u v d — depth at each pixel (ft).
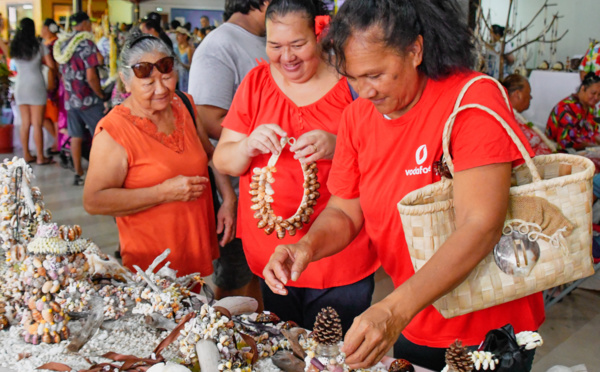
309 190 6.25
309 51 6.21
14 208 5.71
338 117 6.59
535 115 17.53
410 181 4.79
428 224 4.42
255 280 9.89
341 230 5.47
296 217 6.23
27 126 22.50
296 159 6.58
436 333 5.03
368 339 3.90
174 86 7.09
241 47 8.55
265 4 8.40
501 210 4.22
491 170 4.23
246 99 6.83
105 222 16.24
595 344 10.63
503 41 17.13
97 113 19.35
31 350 5.16
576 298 12.42
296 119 6.62
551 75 17.19
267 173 6.22
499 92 4.47
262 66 6.91
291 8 6.07
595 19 21.17
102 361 4.94
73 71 18.78
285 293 4.79
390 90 4.29
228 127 7.00
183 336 4.75
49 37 22.52
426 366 5.25
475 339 4.94
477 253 4.16
